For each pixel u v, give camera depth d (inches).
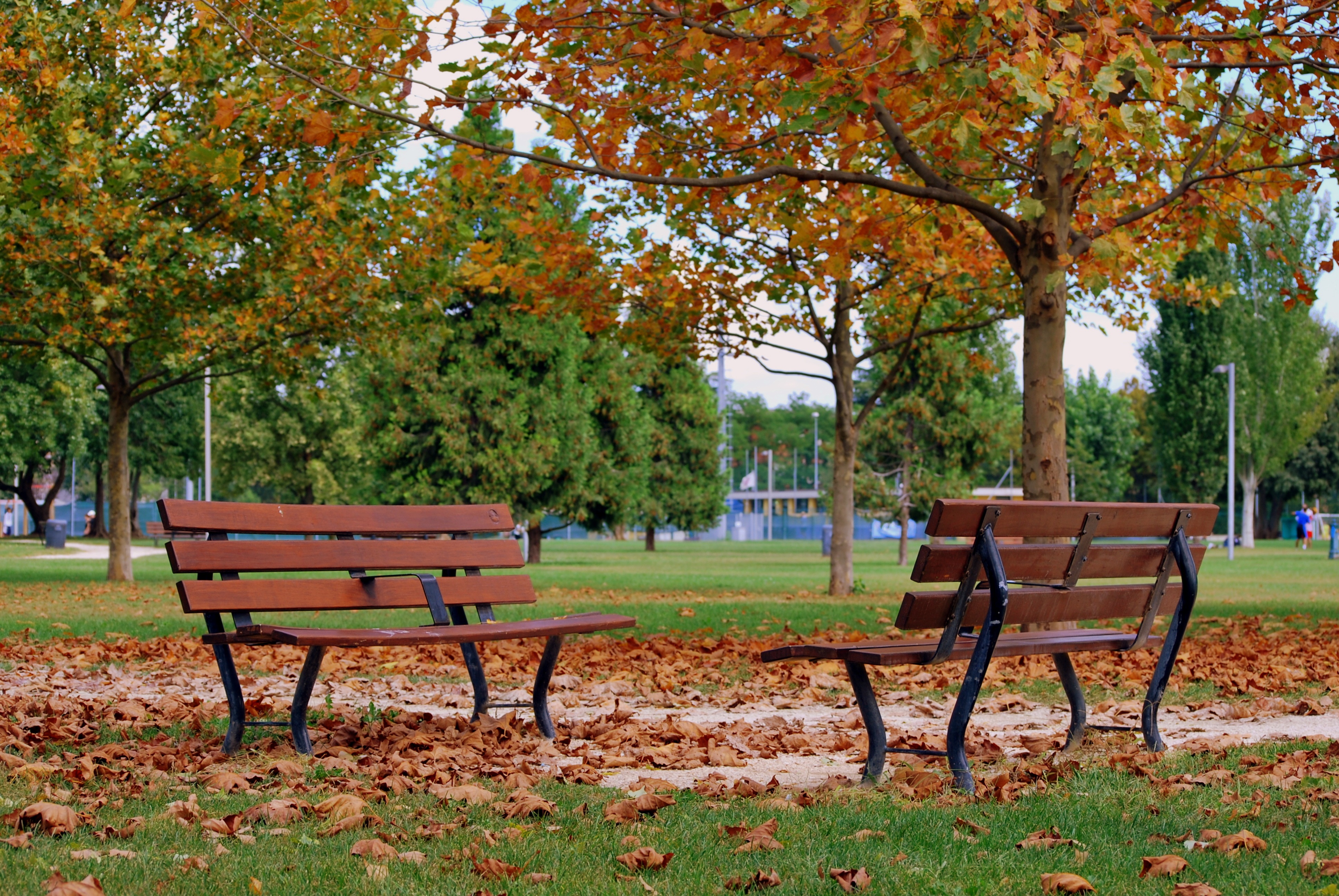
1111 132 282.7
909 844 148.6
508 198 469.7
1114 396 3489.2
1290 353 2287.2
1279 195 392.2
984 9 260.1
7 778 182.9
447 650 391.9
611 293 571.5
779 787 188.4
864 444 1389.0
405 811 168.2
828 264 361.7
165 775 190.4
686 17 313.7
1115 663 358.6
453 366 1336.1
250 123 685.9
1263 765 198.7
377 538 250.4
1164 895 126.3
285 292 734.5
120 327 703.1
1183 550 219.0
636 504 1829.5
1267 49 342.0
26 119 677.3
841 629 462.3
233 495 2233.0
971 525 184.7
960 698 185.8
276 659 363.9
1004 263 626.2
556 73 330.3
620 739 233.5
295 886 129.4
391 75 311.1
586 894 127.3
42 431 1747.0
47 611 549.3
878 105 299.0
